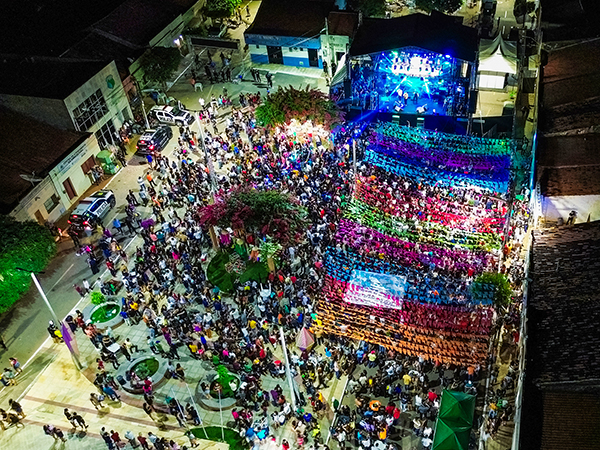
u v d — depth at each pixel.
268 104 55.47
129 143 60.69
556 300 30.86
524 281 35.25
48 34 66.56
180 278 43.44
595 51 54.53
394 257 42.84
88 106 55.97
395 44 57.34
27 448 34.19
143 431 34.47
